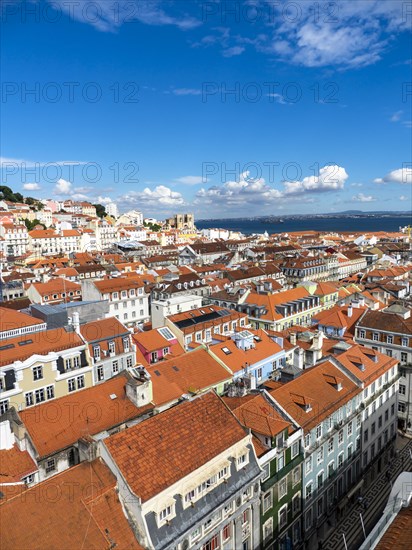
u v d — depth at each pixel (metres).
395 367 73.62
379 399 68.19
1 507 32.84
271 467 46.53
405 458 73.81
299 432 49.75
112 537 33.47
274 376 71.00
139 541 34.25
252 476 43.53
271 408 51.19
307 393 56.25
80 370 64.19
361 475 64.06
